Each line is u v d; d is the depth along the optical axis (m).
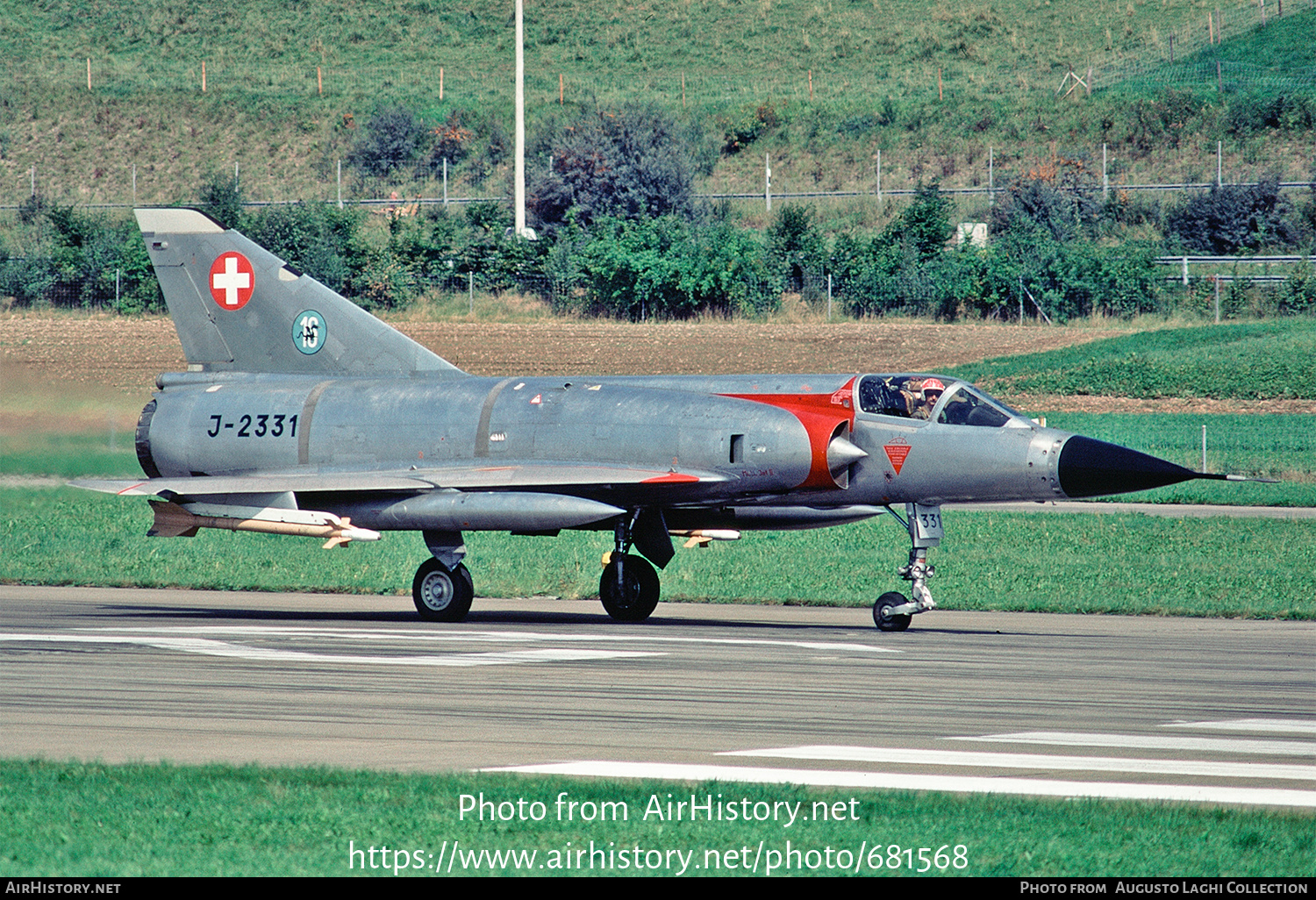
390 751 35.38
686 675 48.06
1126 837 27.59
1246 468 133.00
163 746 36.00
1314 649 56.59
